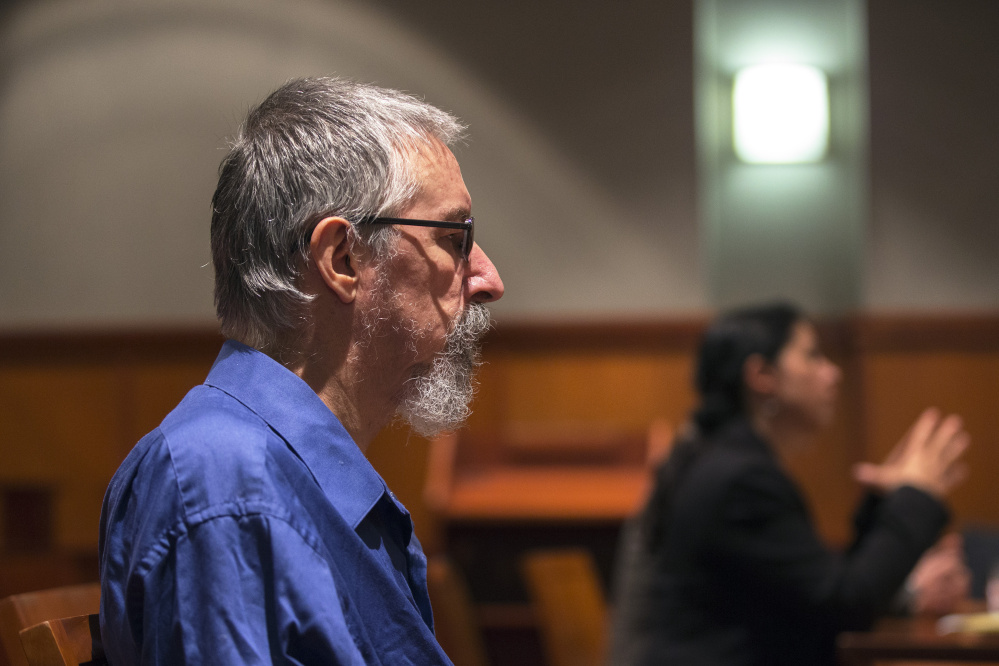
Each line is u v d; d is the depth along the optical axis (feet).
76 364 22.79
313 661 3.58
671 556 9.22
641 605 9.44
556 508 15.83
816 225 22.58
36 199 23.12
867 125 21.30
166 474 3.76
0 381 22.76
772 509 8.96
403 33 22.58
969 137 21.11
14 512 17.33
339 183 4.40
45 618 4.92
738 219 22.75
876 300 21.30
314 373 4.44
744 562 8.86
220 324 4.67
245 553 3.61
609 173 22.29
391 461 19.54
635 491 16.87
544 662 15.94
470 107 22.47
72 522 17.60
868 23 21.33
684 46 22.17
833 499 21.79
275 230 4.38
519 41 22.48
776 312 10.14
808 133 22.48
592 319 22.15
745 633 8.90
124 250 22.99
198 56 22.90
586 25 22.38
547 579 10.59
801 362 9.95
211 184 22.90
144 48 22.98
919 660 7.99
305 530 3.74
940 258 21.18
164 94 22.94
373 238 4.43
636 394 21.91
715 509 8.98
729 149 22.79
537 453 18.84
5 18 23.18
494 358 22.21
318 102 4.57
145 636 3.61
